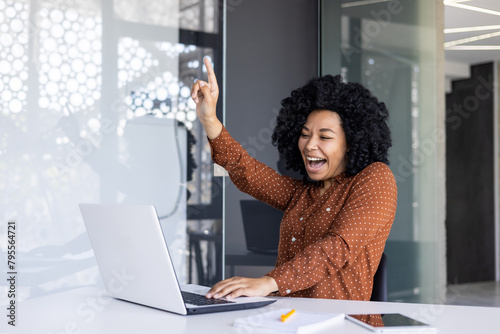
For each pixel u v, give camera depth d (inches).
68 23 113.6
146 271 56.6
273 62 146.3
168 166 123.4
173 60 124.8
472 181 312.5
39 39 110.9
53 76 112.1
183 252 124.5
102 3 117.0
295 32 149.9
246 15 142.1
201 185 127.1
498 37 240.2
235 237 137.6
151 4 122.3
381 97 140.9
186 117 126.1
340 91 77.1
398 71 137.6
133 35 120.3
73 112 113.8
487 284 295.4
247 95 141.8
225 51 130.6
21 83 109.2
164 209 122.7
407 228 135.6
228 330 48.7
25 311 58.8
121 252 58.9
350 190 73.8
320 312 56.2
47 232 110.7
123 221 56.4
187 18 126.6
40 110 110.7
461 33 231.9
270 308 58.3
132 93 120.0
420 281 132.6
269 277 63.2
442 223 130.6
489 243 304.8
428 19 131.6
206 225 127.3
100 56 116.7
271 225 143.1
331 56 150.9
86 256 114.2
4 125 107.7
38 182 110.2
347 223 66.9
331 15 151.2
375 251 71.5
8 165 107.8
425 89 132.0
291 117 84.1
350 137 76.0
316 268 64.0
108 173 116.9
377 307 58.9
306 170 83.4
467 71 310.2
